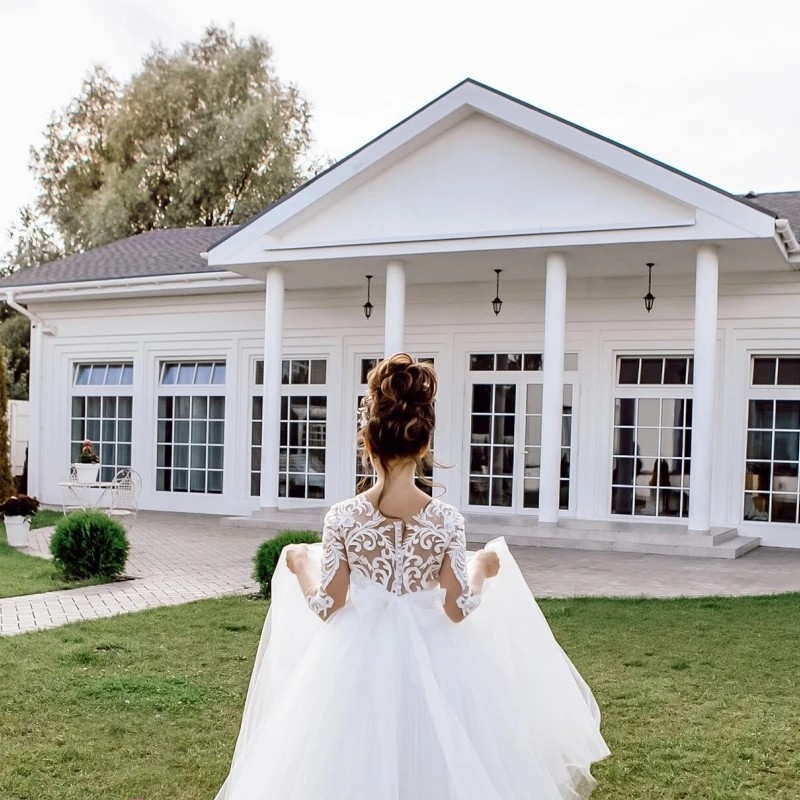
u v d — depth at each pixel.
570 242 11.70
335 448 15.53
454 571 2.83
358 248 12.84
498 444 14.47
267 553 8.23
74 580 9.23
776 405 12.93
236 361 16.36
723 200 10.98
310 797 2.65
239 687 5.42
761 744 4.49
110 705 5.06
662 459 13.49
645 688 5.38
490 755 2.76
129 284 16.56
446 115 12.12
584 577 9.45
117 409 17.61
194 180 30.58
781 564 10.68
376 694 2.72
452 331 14.74
